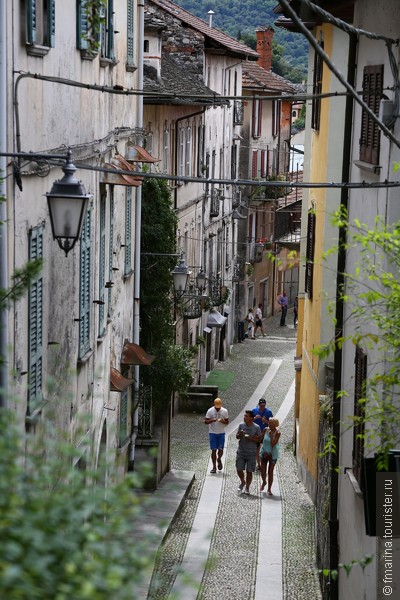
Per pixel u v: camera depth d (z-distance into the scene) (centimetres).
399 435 1692
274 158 10381
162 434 4109
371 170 2072
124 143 3547
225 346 7956
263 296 10450
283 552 3256
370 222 2141
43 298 2119
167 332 4253
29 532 728
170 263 4250
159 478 4025
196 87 6300
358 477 2198
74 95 2475
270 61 11550
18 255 1883
